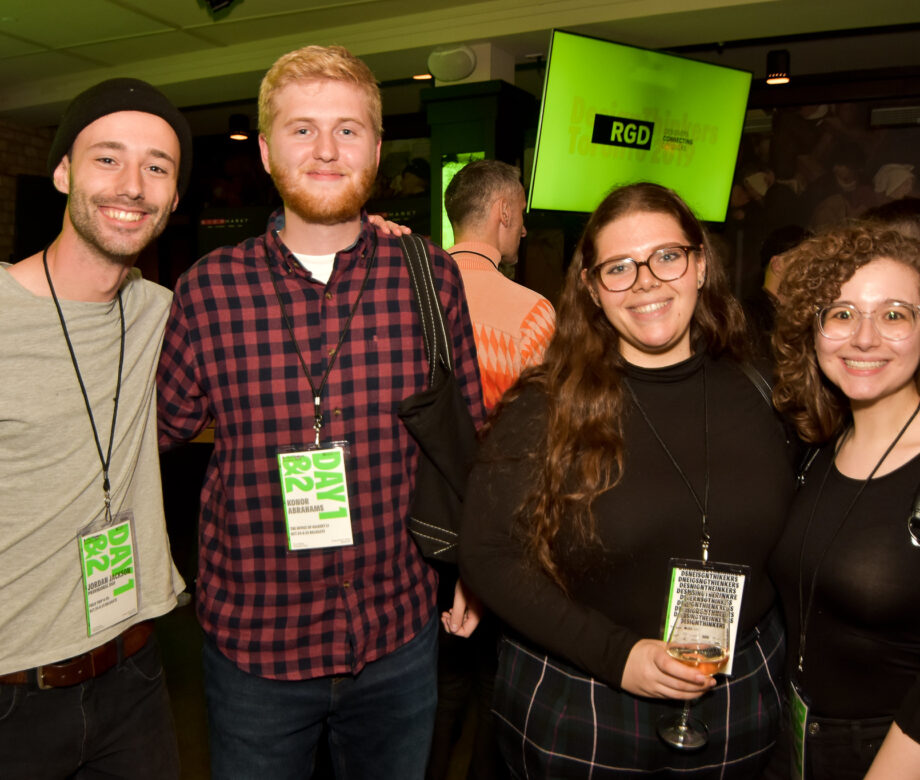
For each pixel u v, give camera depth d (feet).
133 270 4.92
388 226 5.28
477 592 4.48
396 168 21.31
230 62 17.29
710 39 14.83
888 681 4.01
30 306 4.22
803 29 14.15
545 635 4.25
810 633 4.23
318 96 4.47
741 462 4.35
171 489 12.91
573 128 13.44
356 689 4.91
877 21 13.67
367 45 15.97
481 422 5.42
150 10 14.93
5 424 4.14
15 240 20.97
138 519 4.83
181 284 4.85
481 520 4.49
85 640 4.44
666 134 14.21
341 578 4.78
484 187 7.18
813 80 16.55
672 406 4.45
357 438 4.79
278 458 4.68
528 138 18.48
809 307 4.20
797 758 4.35
